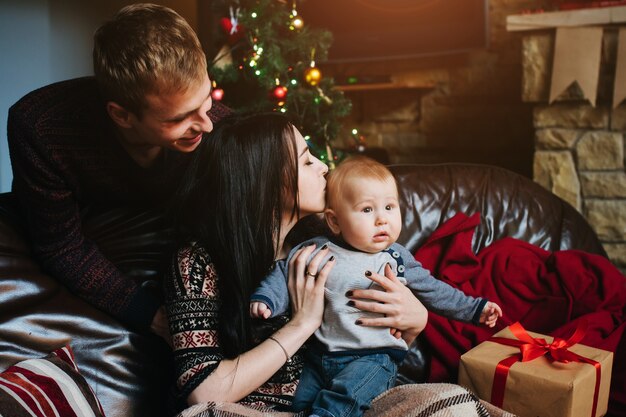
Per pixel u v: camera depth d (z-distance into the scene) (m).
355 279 1.50
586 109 3.40
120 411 1.48
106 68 1.34
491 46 4.46
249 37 3.17
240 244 1.45
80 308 1.51
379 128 4.83
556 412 1.41
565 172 3.49
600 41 3.27
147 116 1.37
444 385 1.39
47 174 1.43
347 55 4.67
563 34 3.33
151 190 1.65
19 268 1.48
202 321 1.38
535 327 1.86
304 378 1.50
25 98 1.46
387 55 4.59
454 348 1.81
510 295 1.91
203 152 1.50
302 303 1.46
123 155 1.55
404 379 1.80
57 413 1.25
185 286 1.40
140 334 1.55
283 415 1.41
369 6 4.52
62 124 1.45
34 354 1.44
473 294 1.89
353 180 1.50
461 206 2.12
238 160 1.46
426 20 4.42
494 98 4.52
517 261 1.98
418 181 2.14
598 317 1.80
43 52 4.10
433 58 4.62
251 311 1.43
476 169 2.22
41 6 4.06
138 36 1.30
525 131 4.47
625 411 1.70
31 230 1.50
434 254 1.99
